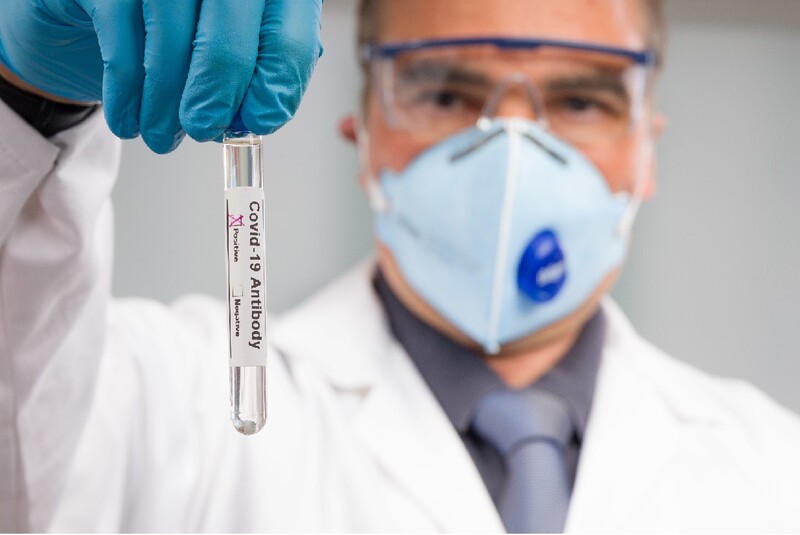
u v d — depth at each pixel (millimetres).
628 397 1344
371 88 1325
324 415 1291
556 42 1239
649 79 1308
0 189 840
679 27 1702
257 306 751
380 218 1330
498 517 1192
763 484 1293
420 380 1309
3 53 811
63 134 857
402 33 1291
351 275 1458
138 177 1606
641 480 1258
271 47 726
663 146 1707
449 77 1258
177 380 1227
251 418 750
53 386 976
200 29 704
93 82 824
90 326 992
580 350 1343
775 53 1694
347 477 1230
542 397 1278
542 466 1213
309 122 1645
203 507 1193
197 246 1620
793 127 1692
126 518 1152
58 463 1014
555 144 1232
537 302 1237
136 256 1610
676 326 1695
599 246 1272
